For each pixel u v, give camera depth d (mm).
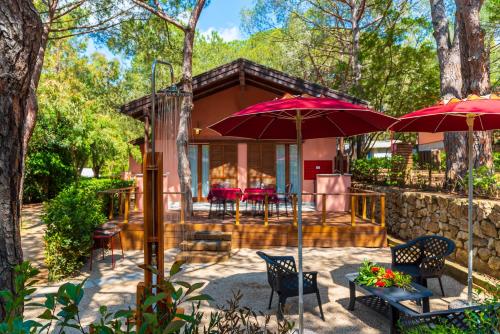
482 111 3801
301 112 4070
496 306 2639
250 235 8219
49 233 6004
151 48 12672
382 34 14453
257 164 12586
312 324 4266
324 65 18859
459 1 7016
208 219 9070
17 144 2445
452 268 5980
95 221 6906
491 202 5516
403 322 2998
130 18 11438
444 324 2633
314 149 12305
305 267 6566
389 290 4082
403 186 9594
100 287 5609
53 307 1675
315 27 17625
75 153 17406
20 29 2334
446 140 8258
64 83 14133
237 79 11414
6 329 1460
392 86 14594
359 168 12711
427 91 13727
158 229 2742
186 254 7129
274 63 21562
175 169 11984
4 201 2377
